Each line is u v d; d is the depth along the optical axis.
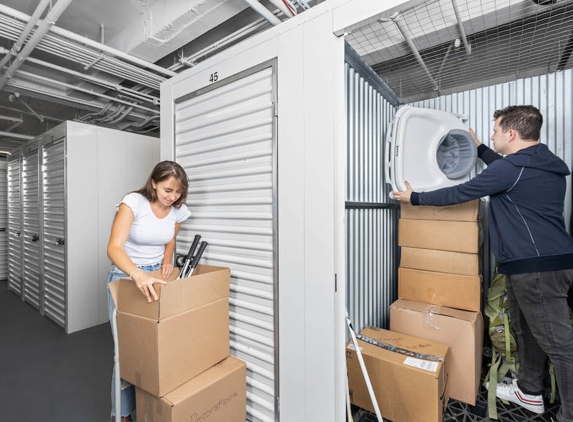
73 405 1.92
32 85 3.36
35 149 3.85
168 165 1.56
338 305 1.35
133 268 1.36
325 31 1.36
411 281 2.05
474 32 2.02
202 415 1.39
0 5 1.97
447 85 2.65
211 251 1.87
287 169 1.49
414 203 1.81
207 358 1.52
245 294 1.70
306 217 1.42
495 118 1.80
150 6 2.38
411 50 2.22
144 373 1.35
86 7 2.41
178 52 2.99
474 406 1.75
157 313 1.29
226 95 1.76
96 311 3.35
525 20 1.87
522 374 1.75
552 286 1.51
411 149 2.02
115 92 3.76
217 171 1.82
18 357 2.57
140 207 1.57
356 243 1.81
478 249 1.89
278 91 1.52
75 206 3.21
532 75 2.33
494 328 1.90
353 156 1.78
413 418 1.51
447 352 1.70
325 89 1.36
